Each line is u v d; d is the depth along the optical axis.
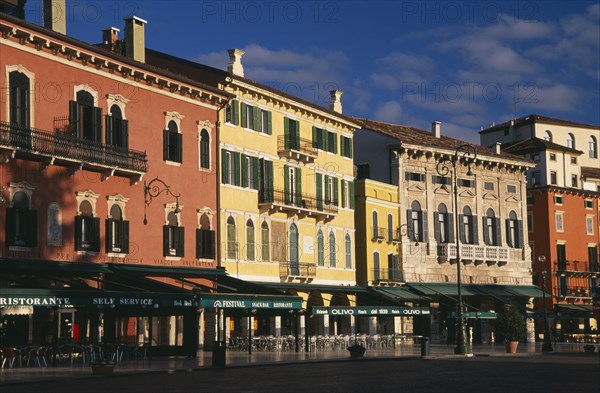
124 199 43.78
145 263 44.94
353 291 57.41
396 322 67.69
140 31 47.47
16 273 37.69
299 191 58.56
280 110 57.44
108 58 42.72
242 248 52.94
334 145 63.22
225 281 48.25
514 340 54.44
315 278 59.69
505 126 96.38
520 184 81.62
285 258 57.00
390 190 69.19
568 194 88.81
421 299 66.88
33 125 38.75
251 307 42.25
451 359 46.38
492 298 76.31
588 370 36.25
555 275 86.31
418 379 30.62
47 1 42.12
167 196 46.69
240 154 53.16
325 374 33.16
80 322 41.53
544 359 46.78
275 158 56.53
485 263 77.19
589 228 90.50
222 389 26.22
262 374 33.16
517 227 80.81
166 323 46.88
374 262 66.62
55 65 40.19
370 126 72.12
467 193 76.06
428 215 72.19
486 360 45.25
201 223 49.22
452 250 73.38
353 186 65.19
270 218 55.81
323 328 60.50
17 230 38.03
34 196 38.91
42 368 34.97
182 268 46.75
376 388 26.62
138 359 41.94
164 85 46.81
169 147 47.16
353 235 64.88
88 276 40.22
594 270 89.62
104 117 42.78
